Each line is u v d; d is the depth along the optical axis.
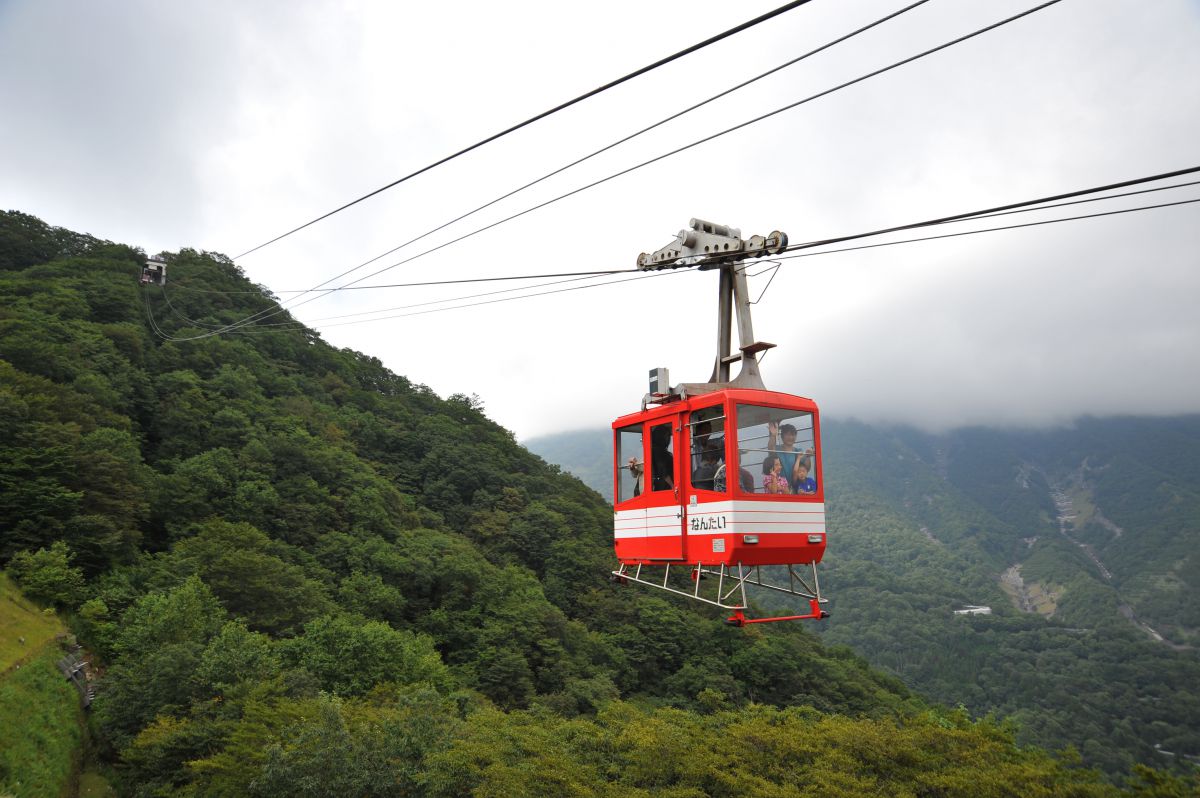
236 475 82.12
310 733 36.81
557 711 75.06
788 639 119.62
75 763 39.19
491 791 36.28
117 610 53.38
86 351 87.19
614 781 43.38
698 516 19.36
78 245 131.75
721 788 42.25
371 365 170.38
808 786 39.84
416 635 79.56
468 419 164.25
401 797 38.06
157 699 43.06
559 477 158.25
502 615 87.56
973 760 41.69
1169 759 175.62
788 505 18.83
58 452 59.47
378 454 126.56
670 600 119.44
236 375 106.75
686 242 20.55
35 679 40.62
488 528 118.94
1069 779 37.69
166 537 70.69
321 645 56.44
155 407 90.00
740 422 18.67
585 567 116.31
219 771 37.25
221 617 55.34
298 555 77.50
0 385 63.66
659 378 21.42
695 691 96.19
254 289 157.88
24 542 54.62
